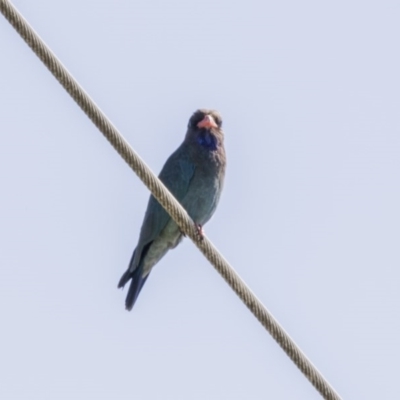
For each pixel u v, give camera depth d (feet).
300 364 36.24
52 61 32.63
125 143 35.32
